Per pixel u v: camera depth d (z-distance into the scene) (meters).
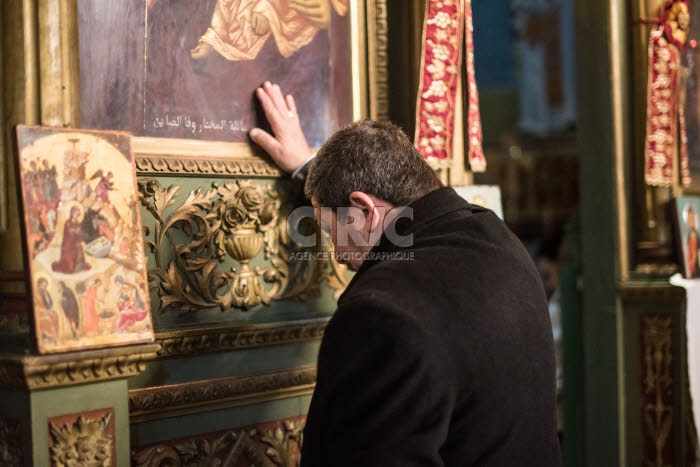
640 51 3.84
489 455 1.68
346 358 1.58
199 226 2.18
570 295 4.14
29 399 1.62
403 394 1.54
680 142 4.05
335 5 2.56
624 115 3.83
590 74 3.82
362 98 2.65
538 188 10.97
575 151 10.76
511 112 11.43
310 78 2.48
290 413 2.40
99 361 1.69
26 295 1.61
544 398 1.79
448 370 1.60
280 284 2.38
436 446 1.55
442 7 2.63
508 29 11.42
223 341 2.20
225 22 2.24
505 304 1.73
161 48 2.10
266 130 2.35
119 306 1.73
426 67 2.61
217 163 2.18
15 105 1.73
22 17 1.73
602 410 3.86
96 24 1.95
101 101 1.96
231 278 2.25
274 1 2.37
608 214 3.80
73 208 1.68
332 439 1.59
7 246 1.73
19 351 1.64
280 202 2.37
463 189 2.67
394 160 1.86
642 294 3.75
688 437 3.69
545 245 5.98
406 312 1.58
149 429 2.06
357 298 1.62
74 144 1.70
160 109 2.09
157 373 2.09
